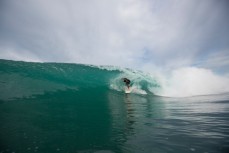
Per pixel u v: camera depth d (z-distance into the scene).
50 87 13.02
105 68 18.83
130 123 7.34
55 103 10.45
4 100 10.05
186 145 5.06
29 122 7.28
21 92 11.31
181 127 6.69
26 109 8.98
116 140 5.57
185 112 9.27
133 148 4.98
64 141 5.54
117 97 13.87
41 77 13.95
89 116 8.38
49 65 16.30
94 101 11.88
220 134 5.86
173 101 13.20
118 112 9.30
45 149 5.02
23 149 5.03
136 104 11.74
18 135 5.99
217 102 12.20
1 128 6.58
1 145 5.27
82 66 18.00
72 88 14.02
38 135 6.01
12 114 8.17
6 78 12.28
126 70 19.38
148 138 5.66
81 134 6.11
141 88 16.78
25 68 14.42
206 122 7.25
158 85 17.73
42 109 9.14
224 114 8.54
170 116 8.42
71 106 10.12
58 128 6.69
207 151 4.66
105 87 16.03
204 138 5.54
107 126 6.96
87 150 4.94
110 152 4.80
